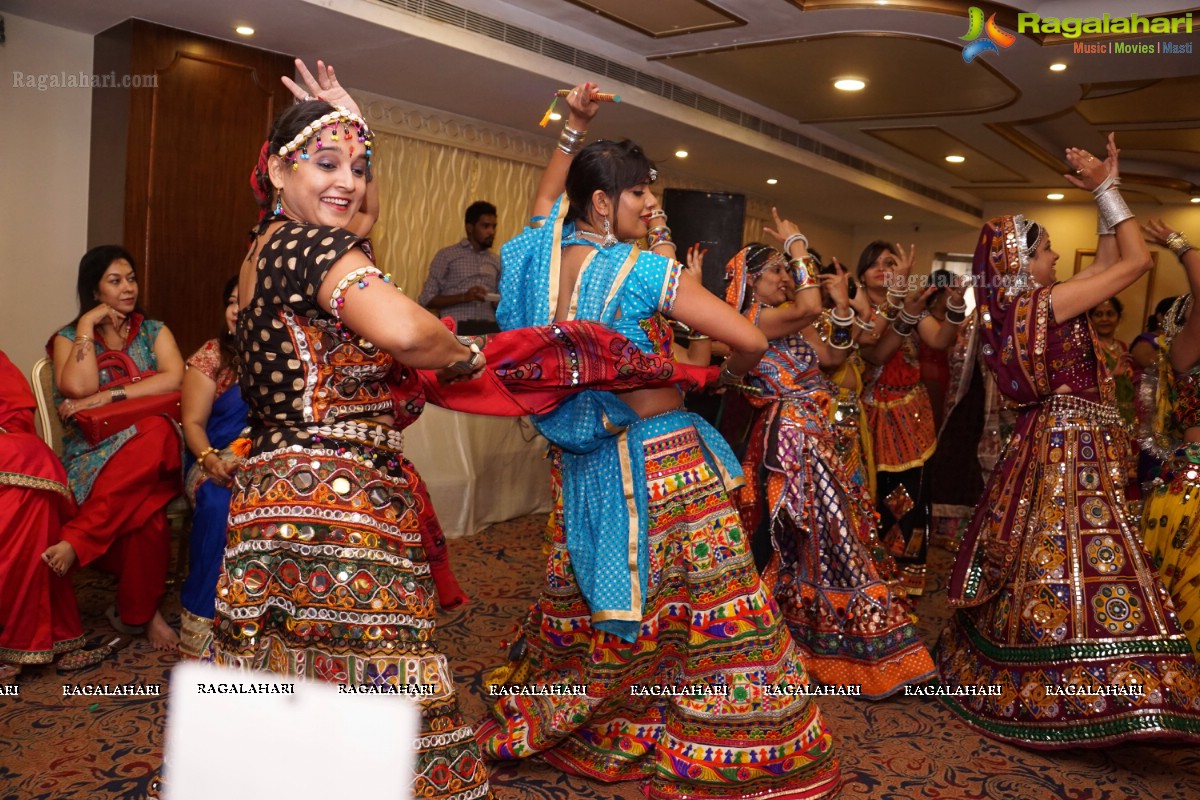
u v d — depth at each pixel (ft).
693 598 7.06
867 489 12.84
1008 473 9.23
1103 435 8.87
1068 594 8.46
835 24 17.02
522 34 17.66
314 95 6.22
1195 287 9.18
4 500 8.77
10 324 16.40
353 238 4.83
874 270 13.80
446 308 21.36
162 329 11.74
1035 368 8.95
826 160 27.53
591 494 7.10
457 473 15.40
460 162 23.94
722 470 7.30
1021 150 27.53
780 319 9.52
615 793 7.32
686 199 13.15
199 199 16.90
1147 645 8.12
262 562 5.03
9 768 7.25
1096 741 7.99
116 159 16.24
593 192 6.98
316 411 5.04
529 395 6.48
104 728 8.04
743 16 17.04
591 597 6.91
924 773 7.94
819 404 10.23
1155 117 24.03
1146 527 9.86
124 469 9.59
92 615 10.91
